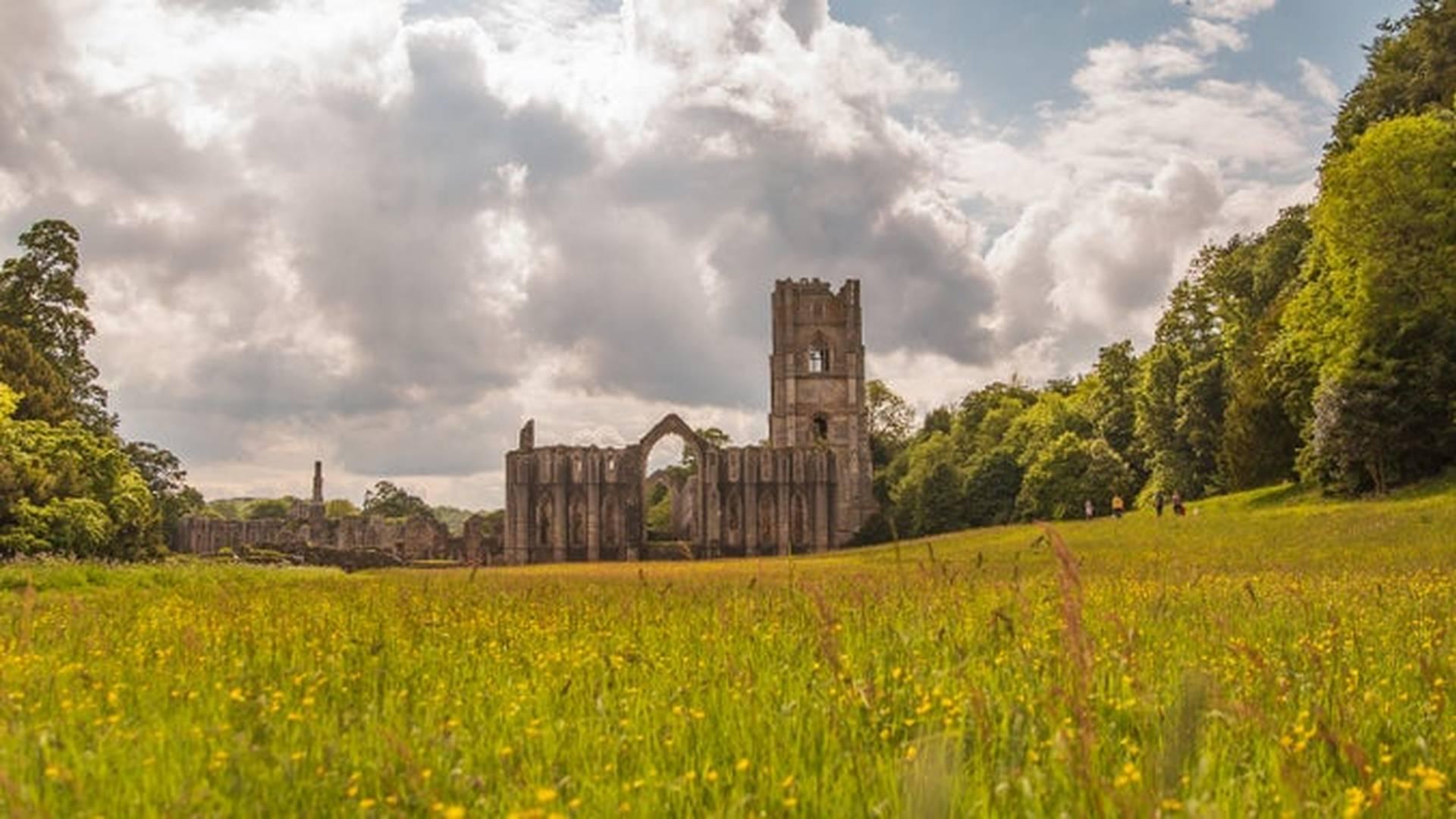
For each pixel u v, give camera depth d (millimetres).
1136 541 55000
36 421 65688
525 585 31688
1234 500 77812
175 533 149000
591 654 12023
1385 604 17266
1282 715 8547
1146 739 7578
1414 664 10797
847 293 158625
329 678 10812
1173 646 12188
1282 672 9758
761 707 8984
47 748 7688
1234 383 96125
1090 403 128250
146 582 37062
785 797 6996
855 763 7344
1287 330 80625
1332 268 70750
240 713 9016
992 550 57938
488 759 8031
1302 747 7223
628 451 141625
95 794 7070
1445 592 20188
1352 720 8367
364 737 8430
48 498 59219
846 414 156750
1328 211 68188
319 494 163875
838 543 142000
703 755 8008
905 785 5410
